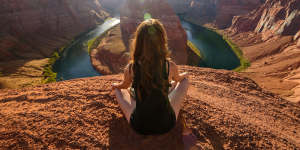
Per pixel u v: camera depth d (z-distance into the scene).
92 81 4.16
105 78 4.59
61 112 2.66
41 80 52.59
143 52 1.40
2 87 46.72
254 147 2.40
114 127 2.40
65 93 3.29
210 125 2.64
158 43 1.39
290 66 47.91
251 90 5.57
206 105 3.27
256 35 77.25
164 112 1.64
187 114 2.81
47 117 2.53
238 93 5.03
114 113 2.67
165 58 1.51
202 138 2.37
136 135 2.26
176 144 2.17
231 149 2.29
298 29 59.41
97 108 2.78
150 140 2.19
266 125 3.33
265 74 49.06
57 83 4.12
